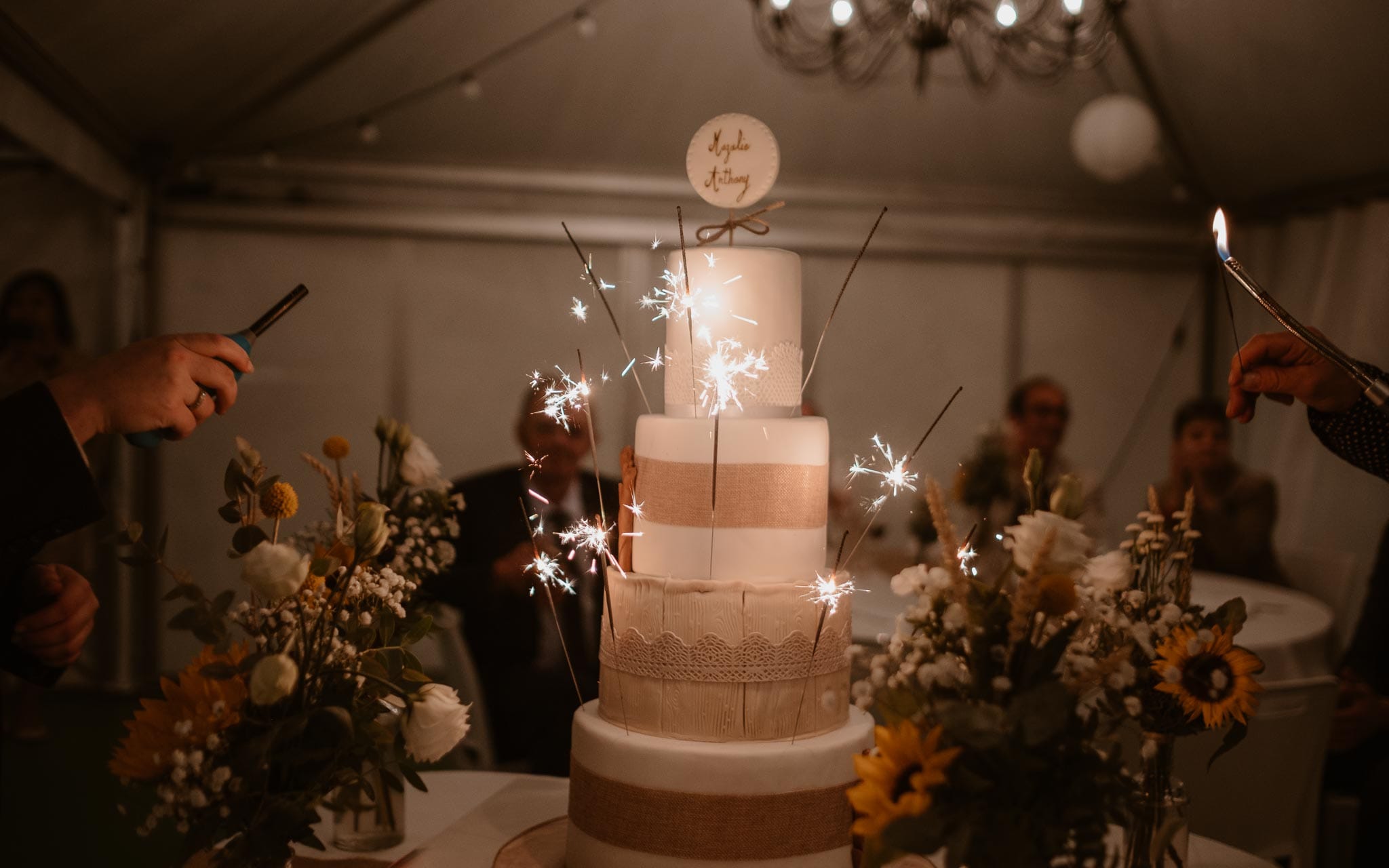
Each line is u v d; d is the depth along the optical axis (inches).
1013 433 180.2
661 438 59.4
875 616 119.0
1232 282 246.4
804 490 59.3
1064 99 196.2
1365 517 203.8
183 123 195.8
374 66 182.9
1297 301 227.6
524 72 188.9
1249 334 242.4
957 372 244.8
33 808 149.0
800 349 63.6
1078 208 243.3
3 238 201.5
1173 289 251.4
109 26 150.3
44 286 192.7
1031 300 247.1
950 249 241.3
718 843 53.6
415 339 228.1
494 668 132.2
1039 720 41.0
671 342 62.1
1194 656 48.9
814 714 57.6
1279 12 158.7
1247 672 48.9
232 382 47.3
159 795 46.6
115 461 205.8
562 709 130.6
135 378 44.3
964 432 245.0
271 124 203.2
